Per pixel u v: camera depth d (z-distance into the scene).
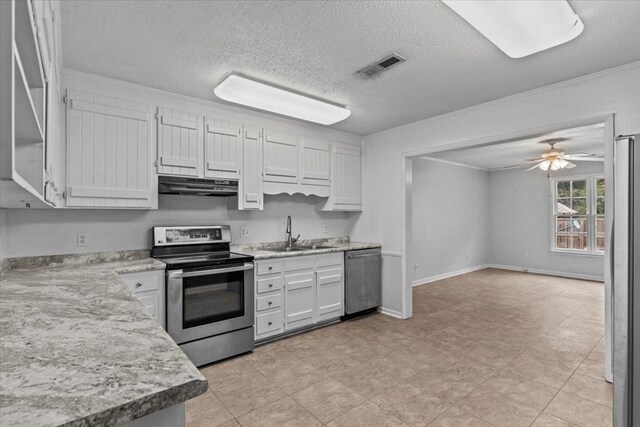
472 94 3.02
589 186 6.42
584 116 2.62
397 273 4.07
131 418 0.61
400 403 2.19
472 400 2.22
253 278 3.09
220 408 2.14
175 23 1.92
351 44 2.16
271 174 3.53
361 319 3.97
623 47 2.19
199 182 3.00
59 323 1.04
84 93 2.52
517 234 7.35
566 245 6.71
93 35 2.03
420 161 6.06
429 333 3.49
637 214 1.28
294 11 1.81
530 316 4.07
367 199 4.45
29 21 0.78
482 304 4.61
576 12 1.81
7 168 0.64
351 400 2.23
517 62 2.41
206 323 2.76
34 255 2.51
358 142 4.48
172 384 0.67
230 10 1.80
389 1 1.73
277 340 3.30
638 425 1.28
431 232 6.25
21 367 0.72
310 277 3.56
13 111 0.64
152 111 2.82
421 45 2.17
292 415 2.07
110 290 1.54
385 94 3.01
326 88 2.86
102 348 0.84
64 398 0.60
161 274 2.57
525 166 7.16
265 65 2.44
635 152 1.29
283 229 4.00
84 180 2.49
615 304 1.34
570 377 2.54
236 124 3.29
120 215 2.89
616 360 1.34
